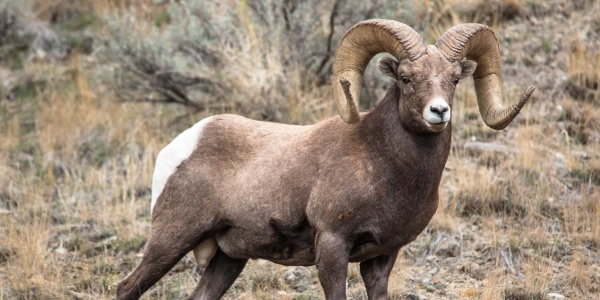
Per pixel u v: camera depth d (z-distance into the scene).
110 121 39.44
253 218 22.27
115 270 28.77
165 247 23.02
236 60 37.50
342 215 20.73
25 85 44.41
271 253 22.78
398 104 20.80
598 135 35.72
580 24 42.38
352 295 26.44
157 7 48.53
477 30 20.88
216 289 24.22
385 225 20.89
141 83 39.53
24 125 41.22
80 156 37.62
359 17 37.88
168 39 38.97
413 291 26.52
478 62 21.84
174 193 23.02
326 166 21.25
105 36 40.56
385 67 21.09
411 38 20.33
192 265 28.72
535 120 36.81
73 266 28.89
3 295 26.66
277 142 22.55
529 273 26.06
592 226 29.08
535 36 42.16
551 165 33.38
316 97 38.09
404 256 28.59
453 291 26.31
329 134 21.72
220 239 23.42
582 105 37.69
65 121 39.66
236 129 23.22
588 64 39.12
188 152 23.12
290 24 38.59
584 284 26.08
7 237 30.05
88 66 45.50
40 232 30.05
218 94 38.31
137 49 38.44
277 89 37.22
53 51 47.06
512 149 34.47
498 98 21.56
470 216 30.84
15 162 37.59
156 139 37.34
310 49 38.84
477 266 27.48
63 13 49.81
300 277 27.81
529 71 40.16
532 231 29.02
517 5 43.53
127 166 35.41
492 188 31.56
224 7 38.84
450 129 21.23
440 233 29.55
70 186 34.84
